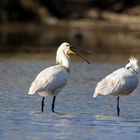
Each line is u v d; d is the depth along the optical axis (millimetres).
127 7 77875
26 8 71750
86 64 33031
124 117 17594
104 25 70000
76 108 18969
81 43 48031
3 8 70250
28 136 14844
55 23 71250
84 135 15102
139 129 15914
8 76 26766
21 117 17219
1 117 17172
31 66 31391
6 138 14570
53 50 41688
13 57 36438
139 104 19922
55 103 19844
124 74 18312
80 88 23344
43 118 17172
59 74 18297
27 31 62062
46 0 73438
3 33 58594
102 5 79125
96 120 17047
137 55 38750
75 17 73938
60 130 15617
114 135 15148
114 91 18094
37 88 17922
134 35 57594
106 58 36719
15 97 20828
